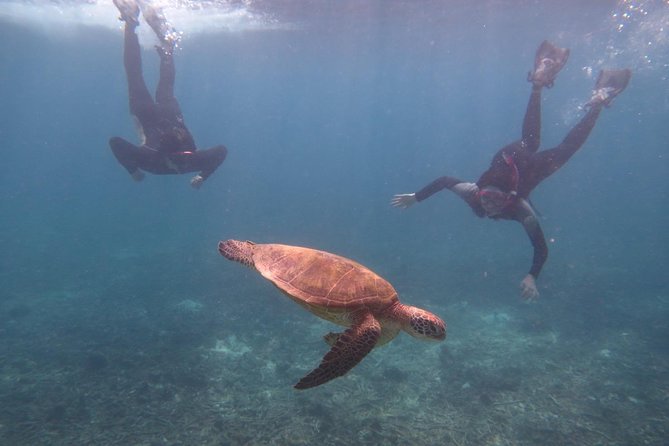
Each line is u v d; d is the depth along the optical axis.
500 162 6.69
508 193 6.09
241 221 34.00
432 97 97.06
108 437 7.52
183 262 20.73
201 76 66.75
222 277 17.81
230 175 78.12
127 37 9.56
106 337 12.09
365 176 84.06
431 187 7.65
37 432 7.64
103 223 34.59
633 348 11.66
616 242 26.70
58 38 35.69
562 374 10.21
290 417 8.16
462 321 13.66
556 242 26.83
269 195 52.88
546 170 7.02
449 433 7.89
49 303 15.16
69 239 27.53
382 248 24.31
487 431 7.98
